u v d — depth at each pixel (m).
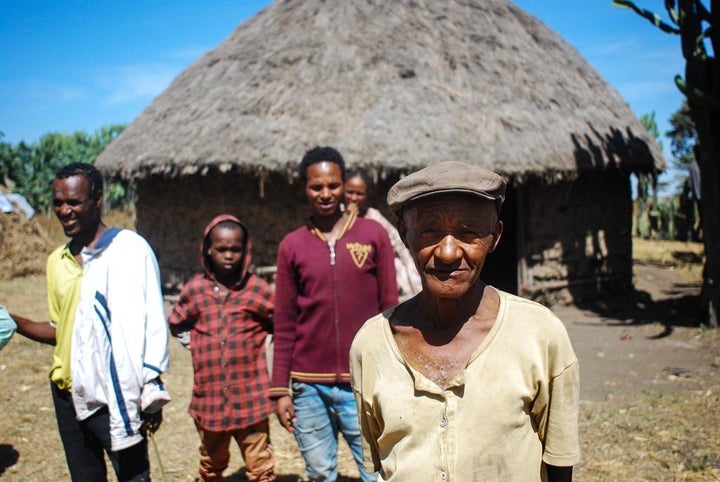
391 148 8.50
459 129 8.93
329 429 3.18
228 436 3.55
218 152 8.77
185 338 3.58
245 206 9.37
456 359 1.57
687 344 7.25
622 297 10.75
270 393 3.18
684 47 7.88
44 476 4.36
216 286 3.49
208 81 10.34
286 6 11.16
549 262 9.88
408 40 10.05
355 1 10.55
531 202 9.65
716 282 8.01
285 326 3.19
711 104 7.71
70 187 2.88
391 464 1.59
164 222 10.38
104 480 3.06
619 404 5.34
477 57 10.23
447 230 1.52
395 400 1.58
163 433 5.09
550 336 1.56
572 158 9.37
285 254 3.17
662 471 4.05
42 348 7.91
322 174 3.09
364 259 3.10
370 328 1.71
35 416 5.51
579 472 4.11
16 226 14.67
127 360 2.79
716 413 4.98
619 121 10.98
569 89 10.75
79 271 2.90
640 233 20.28
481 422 1.51
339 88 9.27
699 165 8.12
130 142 10.34
